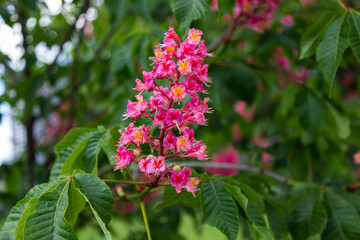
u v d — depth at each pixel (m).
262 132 5.92
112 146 2.01
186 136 1.50
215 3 3.19
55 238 1.27
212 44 3.51
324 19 2.09
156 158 1.46
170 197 1.90
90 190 1.43
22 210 1.42
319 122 2.81
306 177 3.41
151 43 2.82
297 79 3.60
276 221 2.11
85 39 4.88
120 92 3.36
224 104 3.48
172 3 1.95
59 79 4.23
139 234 2.58
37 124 5.15
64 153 1.98
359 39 1.95
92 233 3.96
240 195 1.68
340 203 2.20
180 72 1.43
